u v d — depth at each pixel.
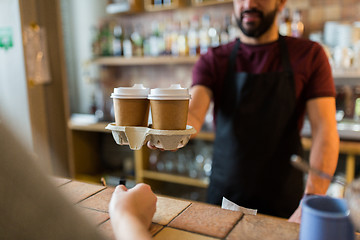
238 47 1.50
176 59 2.47
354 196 0.53
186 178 2.49
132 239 0.54
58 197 0.36
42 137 2.79
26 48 2.57
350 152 1.88
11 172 0.33
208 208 0.85
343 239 0.54
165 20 2.82
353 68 1.98
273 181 1.41
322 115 1.29
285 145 1.41
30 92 2.66
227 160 1.46
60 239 0.35
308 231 0.57
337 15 2.23
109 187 1.00
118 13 2.87
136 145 0.82
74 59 3.28
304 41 1.42
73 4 3.18
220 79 1.50
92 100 3.20
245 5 1.35
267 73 1.40
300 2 2.33
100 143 3.27
